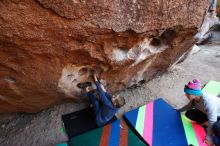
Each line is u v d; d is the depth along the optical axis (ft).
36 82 7.44
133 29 6.79
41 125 10.13
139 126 9.97
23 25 5.18
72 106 11.09
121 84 11.19
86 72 8.80
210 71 15.10
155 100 11.57
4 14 4.81
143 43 8.18
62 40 6.08
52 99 9.64
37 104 9.55
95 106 9.91
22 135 9.69
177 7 7.35
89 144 9.14
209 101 8.24
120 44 7.49
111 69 8.90
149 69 11.71
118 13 6.10
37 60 6.51
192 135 9.61
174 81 13.55
